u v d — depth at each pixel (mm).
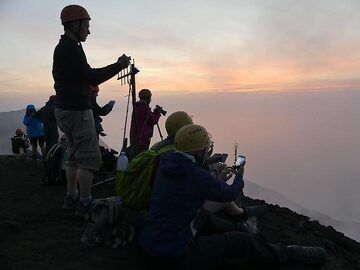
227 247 2398
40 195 4172
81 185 3225
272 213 4207
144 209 2861
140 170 2828
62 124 3154
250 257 2451
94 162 3199
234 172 2883
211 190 2381
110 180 4355
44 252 2668
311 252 2580
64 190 4398
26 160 6762
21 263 2494
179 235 2293
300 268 2559
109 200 2793
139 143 4891
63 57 3072
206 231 2689
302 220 4152
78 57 3061
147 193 2785
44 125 5688
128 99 4734
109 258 2605
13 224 3062
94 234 2748
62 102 3115
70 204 3562
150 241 2305
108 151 4906
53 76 3186
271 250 2477
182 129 2455
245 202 4520
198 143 2422
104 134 5172
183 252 2270
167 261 2273
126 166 2910
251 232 2873
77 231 3051
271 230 3504
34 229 3105
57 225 3184
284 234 3447
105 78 3131
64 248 2734
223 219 2791
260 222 3631
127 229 2779
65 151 4578
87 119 3150
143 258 2523
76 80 3102
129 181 2846
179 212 2338
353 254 3584
